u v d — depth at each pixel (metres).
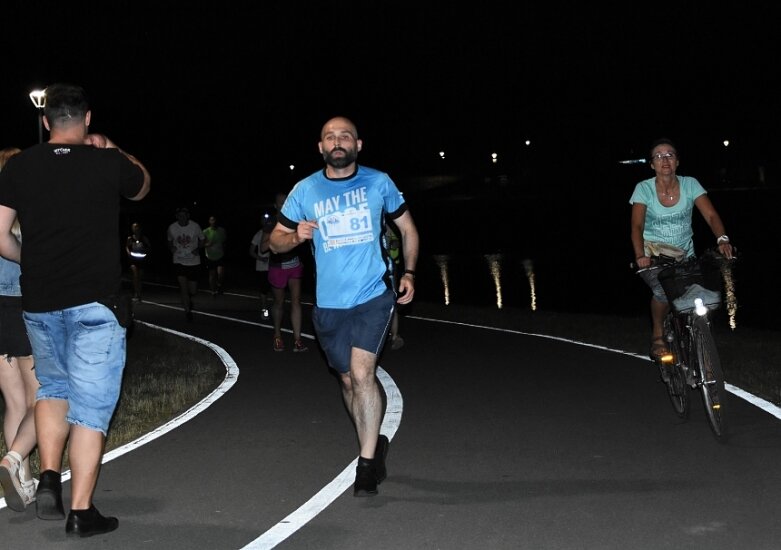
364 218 6.74
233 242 53.72
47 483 5.90
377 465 6.82
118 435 8.53
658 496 6.40
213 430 8.73
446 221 62.56
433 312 18.84
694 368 8.09
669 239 8.65
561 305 23.09
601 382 10.65
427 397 10.05
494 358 12.69
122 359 5.95
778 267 27.25
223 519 6.13
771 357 11.73
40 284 5.80
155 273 37.47
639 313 21.02
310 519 6.11
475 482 6.84
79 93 5.94
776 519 5.88
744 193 60.41
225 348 14.64
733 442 7.78
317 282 6.85
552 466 7.21
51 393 6.06
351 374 6.70
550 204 67.25
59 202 5.76
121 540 5.76
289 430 8.70
